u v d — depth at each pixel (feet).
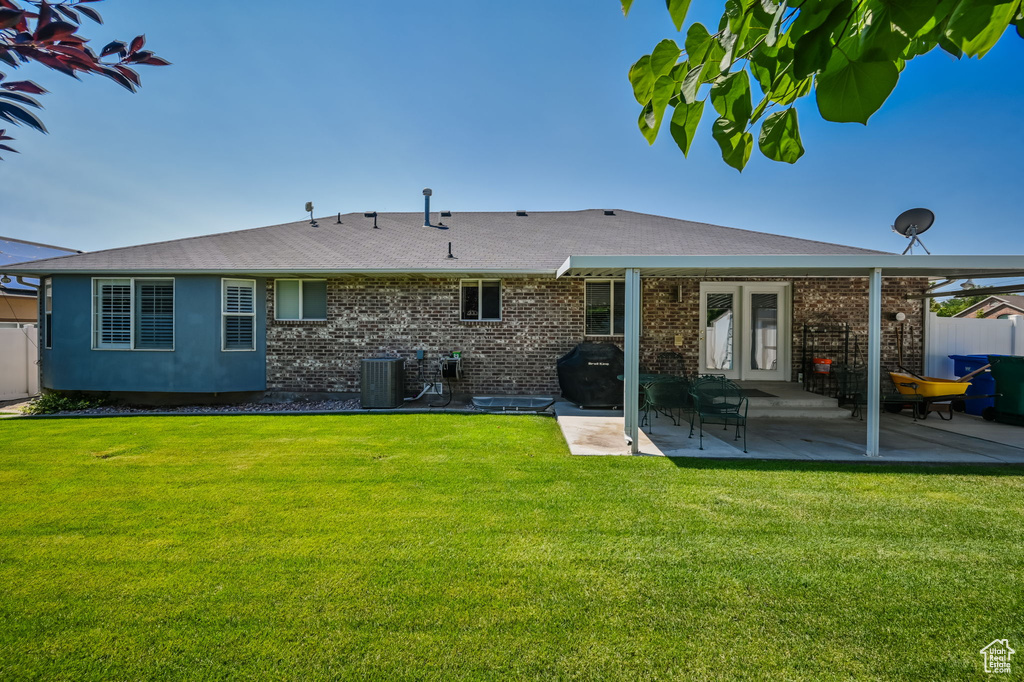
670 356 32.99
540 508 13.78
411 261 32.50
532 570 10.41
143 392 33.17
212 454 19.53
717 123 4.08
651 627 8.54
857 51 3.05
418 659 7.77
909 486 15.62
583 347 30.22
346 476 16.63
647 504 14.07
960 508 13.74
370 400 30.60
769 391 30.42
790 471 17.22
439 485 15.70
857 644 8.08
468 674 7.45
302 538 11.95
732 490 15.23
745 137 4.06
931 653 7.85
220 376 32.48
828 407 27.99
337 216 46.78
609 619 8.76
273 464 18.10
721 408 20.56
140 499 14.55
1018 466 17.93
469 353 33.78
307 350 33.96
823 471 17.22
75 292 32.32
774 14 3.34
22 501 14.40
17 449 20.45
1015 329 31.48
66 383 32.53
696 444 21.21
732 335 33.63
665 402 23.66
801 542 11.66
